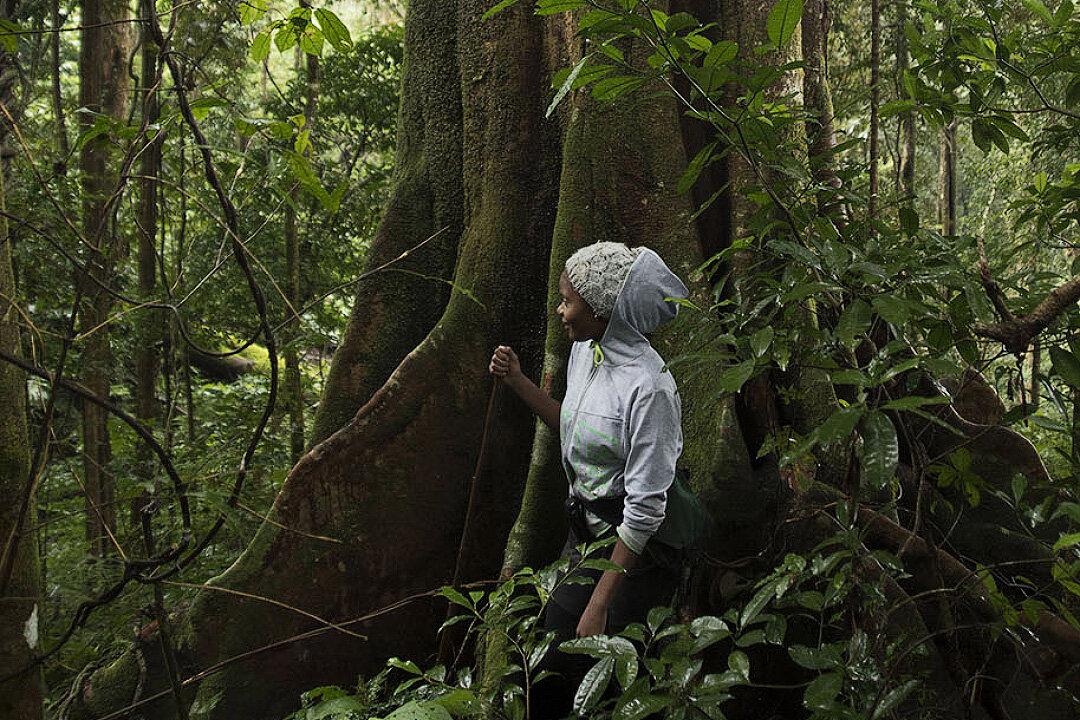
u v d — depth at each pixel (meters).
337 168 6.64
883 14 5.15
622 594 2.18
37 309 4.18
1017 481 2.10
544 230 3.20
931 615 2.48
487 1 3.28
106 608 3.00
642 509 2.04
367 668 2.83
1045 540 2.70
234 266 5.78
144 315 4.63
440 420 2.96
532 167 3.23
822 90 3.29
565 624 2.23
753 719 2.58
